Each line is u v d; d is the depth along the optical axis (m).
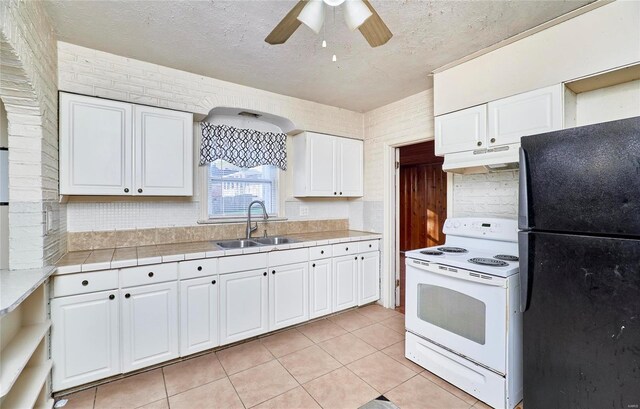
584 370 1.36
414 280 2.26
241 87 2.87
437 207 5.95
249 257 2.50
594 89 1.87
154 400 1.82
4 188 1.71
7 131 1.71
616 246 1.25
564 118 1.80
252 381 2.02
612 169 1.26
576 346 1.38
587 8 1.66
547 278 1.48
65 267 1.79
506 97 2.03
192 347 2.24
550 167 1.47
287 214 3.46
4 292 1.27
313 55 2.28
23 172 1.65
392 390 1.93
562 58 1.78
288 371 2.14
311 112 3.35
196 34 1.99
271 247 2.62
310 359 2.30
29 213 1.67
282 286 2.70
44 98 1.72
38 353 1.67
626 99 1.77
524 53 1.94
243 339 2.48
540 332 1.52
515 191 2.36
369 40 1.54
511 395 1.73
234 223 3.05
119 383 1.97
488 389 1.79
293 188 3.49
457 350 1.96
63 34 1.97
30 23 1.47
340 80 2.76
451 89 2.36
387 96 3.18
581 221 1.36
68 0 1.63
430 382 2.02
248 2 1.67
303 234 3.47
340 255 3.13
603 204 1.29
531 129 1.90
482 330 1.83
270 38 1.51
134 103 2.26
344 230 3.88
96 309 1.89
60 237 2.05
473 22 1.86
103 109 2.13
